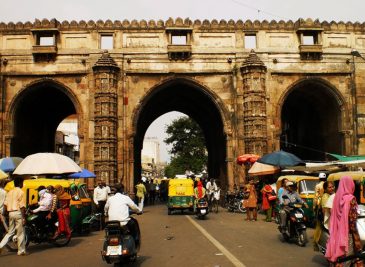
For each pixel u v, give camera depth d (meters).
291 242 11.38
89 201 14.97
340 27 26.97
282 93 26.38
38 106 29.27
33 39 26.02
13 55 25.98
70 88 25.83
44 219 11.37
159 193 40.97
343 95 26.61
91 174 21.03
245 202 17.91
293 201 11.66
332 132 27.91
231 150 25.94
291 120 35.03
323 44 26.83
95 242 12.20
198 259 8.93
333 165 17.70
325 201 8.80
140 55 26.27
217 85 26.41
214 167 33.56
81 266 8.62
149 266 8.41
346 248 6.32
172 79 26.23
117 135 25.56
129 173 25.52
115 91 25.48
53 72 25.86
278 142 25.97
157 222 17.33
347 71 26.67
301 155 33.25
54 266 8.68
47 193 11.48
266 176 24.88
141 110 26.17
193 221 17.33
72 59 26.00
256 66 25.47
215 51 26.41
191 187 21.48
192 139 61.69
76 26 26.23
